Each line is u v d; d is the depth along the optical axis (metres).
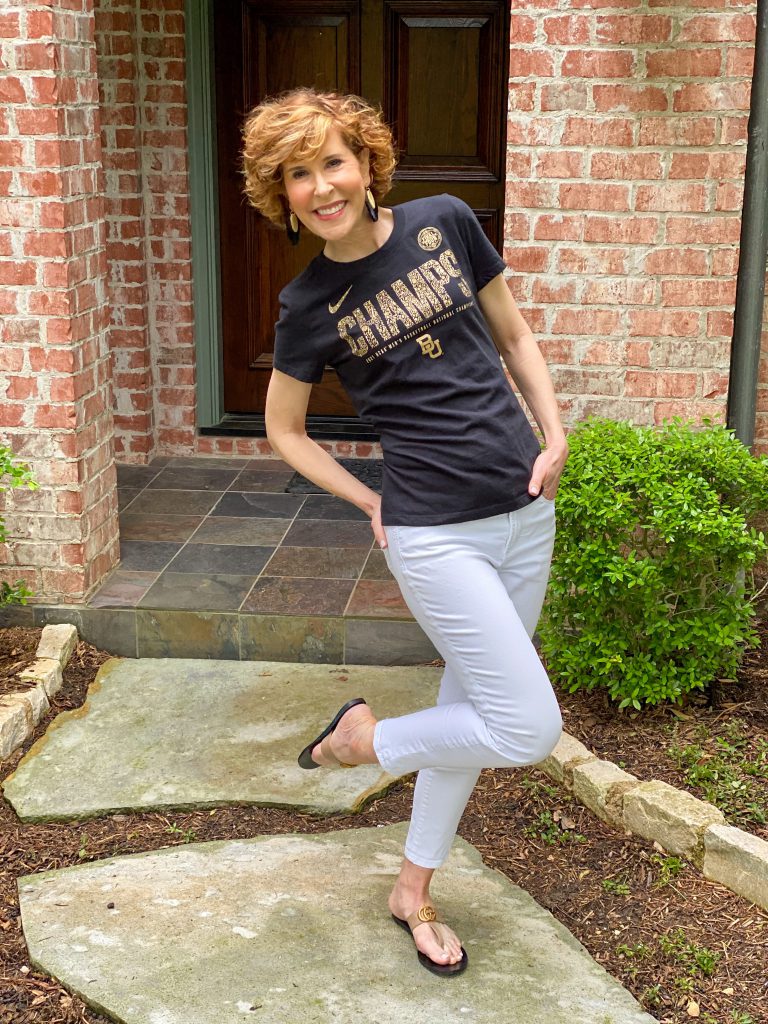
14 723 3.86
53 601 4.46
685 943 2.92
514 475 2.50
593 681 3.92
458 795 2.77
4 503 4.38
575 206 4.07
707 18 3.86
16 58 3.93
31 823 3.50
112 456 4.72
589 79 3.95
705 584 3.95
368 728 2.72
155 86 5.71
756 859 3.02
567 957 2.87
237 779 3.68
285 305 2.53
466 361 2.48
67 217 4.10
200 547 5.02
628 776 3.48
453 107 5.71
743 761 3.59
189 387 6.12
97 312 4.46
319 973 2.81
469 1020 2.66
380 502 2.63
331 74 5.75
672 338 4.15
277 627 4.40
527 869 3.26
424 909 2.88
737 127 3.94
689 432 4.01
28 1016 2.72
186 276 5.96
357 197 2.38
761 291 4.19
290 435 2.69
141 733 3.95
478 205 5.84
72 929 2.98
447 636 2.52
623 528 3.84
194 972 2.82
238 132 5.86
